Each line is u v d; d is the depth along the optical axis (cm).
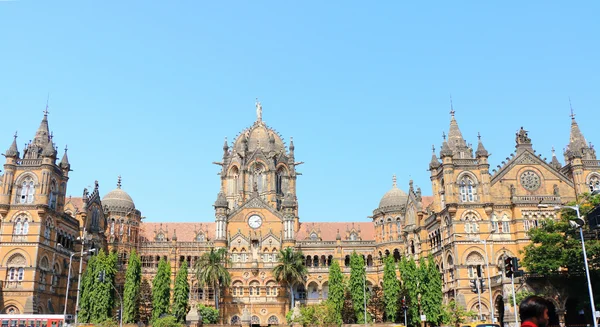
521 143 9719
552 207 9206
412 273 9056
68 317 8194
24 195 9069
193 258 12138
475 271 8919
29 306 8375
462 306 8412
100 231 11156
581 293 7938
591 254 7138
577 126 10994
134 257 9456
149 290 9656
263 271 11494
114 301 9069
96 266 8912
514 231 9156
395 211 12269
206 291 11562
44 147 10344
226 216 11950
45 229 9044
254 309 11056
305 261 12262
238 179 13338
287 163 13712
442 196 9706
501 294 8319
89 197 10956
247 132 14200
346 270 12088
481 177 9362
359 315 9469
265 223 12038
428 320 8588
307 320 9294
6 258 8631
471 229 9125
